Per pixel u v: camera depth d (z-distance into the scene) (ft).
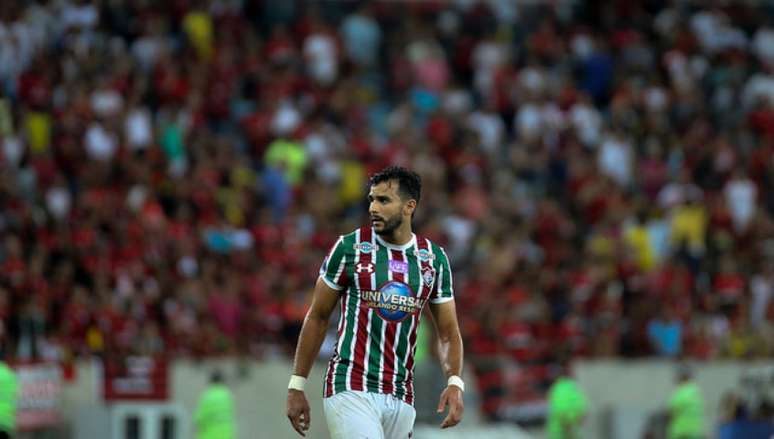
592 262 261.24
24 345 202.39
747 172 305.32
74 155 250.37
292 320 227.81
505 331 237.66
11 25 269.23
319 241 252.01
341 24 335.06
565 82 314.76
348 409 91.76
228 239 241.76
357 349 92.63
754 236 280.92
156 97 278.87
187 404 214.07
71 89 266.57
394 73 316.19
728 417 229.25
